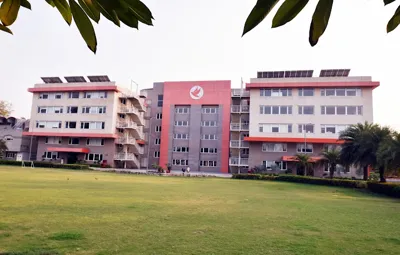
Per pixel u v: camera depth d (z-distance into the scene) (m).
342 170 38.03
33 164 40.47
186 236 6.48
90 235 6.30
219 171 46.28
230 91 47.69
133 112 47.47
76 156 47.34
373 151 24.41
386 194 19.78
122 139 46.47
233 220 8.45
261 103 41.69
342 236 6.95
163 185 20.58
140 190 16.23
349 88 39.56
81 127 46.97
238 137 47.22
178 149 48.66
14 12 1.38
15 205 9.61
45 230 6.59
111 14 1.26
